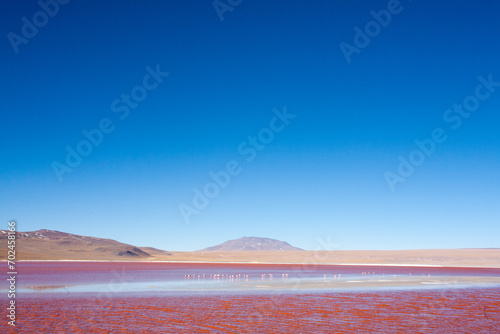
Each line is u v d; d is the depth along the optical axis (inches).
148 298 1053.8
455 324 730.8
